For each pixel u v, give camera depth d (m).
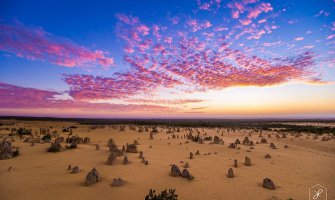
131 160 31.14
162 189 20.34
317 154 41.81
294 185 22.52
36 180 22.16
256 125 144.00
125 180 22.31
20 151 37.28
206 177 24.47
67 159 31.56
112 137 64.25
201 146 48.66
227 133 84.12
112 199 17.86
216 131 93.50
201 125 134.38
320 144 55.69
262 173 27.02
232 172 24.86
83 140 50.44
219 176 25.11
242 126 131.38
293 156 39.06
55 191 19.33
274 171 28.11
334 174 27.02
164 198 16.41
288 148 48.62
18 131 66.19
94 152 36.56
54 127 102.12
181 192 19.78
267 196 19.28
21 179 22.44
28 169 26.34
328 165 32.00
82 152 36.69
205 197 18.80
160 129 97.50
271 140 63.84
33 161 30.59
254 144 53.72
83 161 30.25
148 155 36.16
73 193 18.92
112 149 36.88
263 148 47.66
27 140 48.81
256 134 81.62
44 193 18.88
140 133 75.44
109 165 28.06
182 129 98.56
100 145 46.84
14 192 19.03
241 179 24.09
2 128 81.94
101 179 22.34
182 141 56.75
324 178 25.22
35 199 17.66
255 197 19.00
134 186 20.81
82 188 20.05
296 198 19.06
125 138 62.16
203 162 32.38
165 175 24.50
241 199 18.52
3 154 32.34
